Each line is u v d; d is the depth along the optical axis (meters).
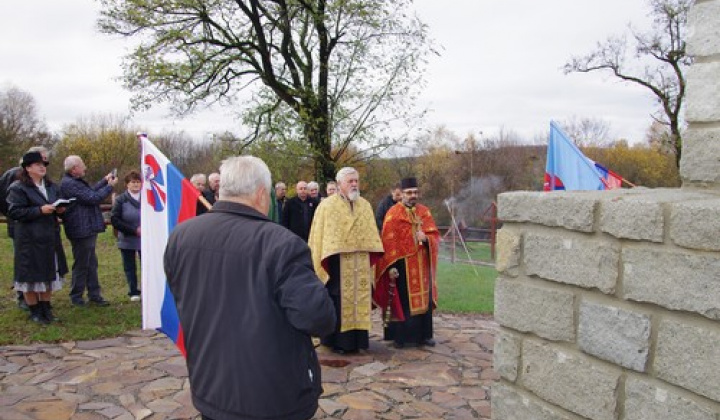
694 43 2.30
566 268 2.31
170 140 40.25
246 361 2.16
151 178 4.20
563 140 5.21
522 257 2.53
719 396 1.80
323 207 5.78
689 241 1.88
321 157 15.32
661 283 1.96
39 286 5.96
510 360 2.59
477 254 16.17
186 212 3.98
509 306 2.59
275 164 15.05
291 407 2.22
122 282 8.80
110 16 13.66
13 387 4.50
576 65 19.67
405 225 5.97
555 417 2.38
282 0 14.79
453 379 4.97
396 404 4.37
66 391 4.44
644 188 2.47
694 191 2.27
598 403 2.20
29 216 5.77
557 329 2.36
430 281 6.09
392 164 19.61
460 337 6.48
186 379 4.75
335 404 4.34
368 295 5.74
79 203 6.84
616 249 2.12
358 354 5.73
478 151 35.97
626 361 2.09
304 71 16.02
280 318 2.19
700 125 2.29
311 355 2.36
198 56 14.33
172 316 4.07
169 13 14.08
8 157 31.30
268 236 2.23
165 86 14.27
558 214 2.33
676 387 1.95
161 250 4.14
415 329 5.97
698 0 2.29
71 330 6.03
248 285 2.19
